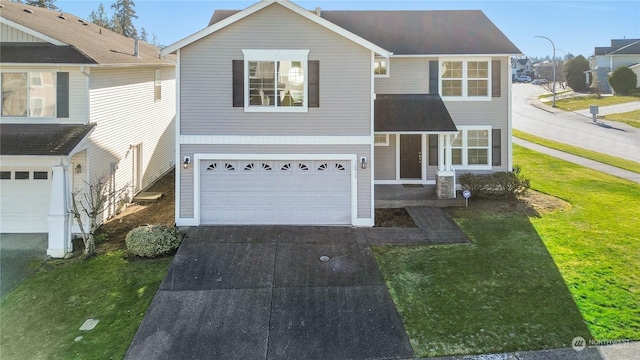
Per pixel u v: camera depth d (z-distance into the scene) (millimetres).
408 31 18250
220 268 10016
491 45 17094
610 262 10172
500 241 11648
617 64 56844
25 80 12445
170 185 18688
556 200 15516
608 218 13461
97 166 13227
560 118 39312
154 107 19250
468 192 14648
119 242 12000
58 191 11070
